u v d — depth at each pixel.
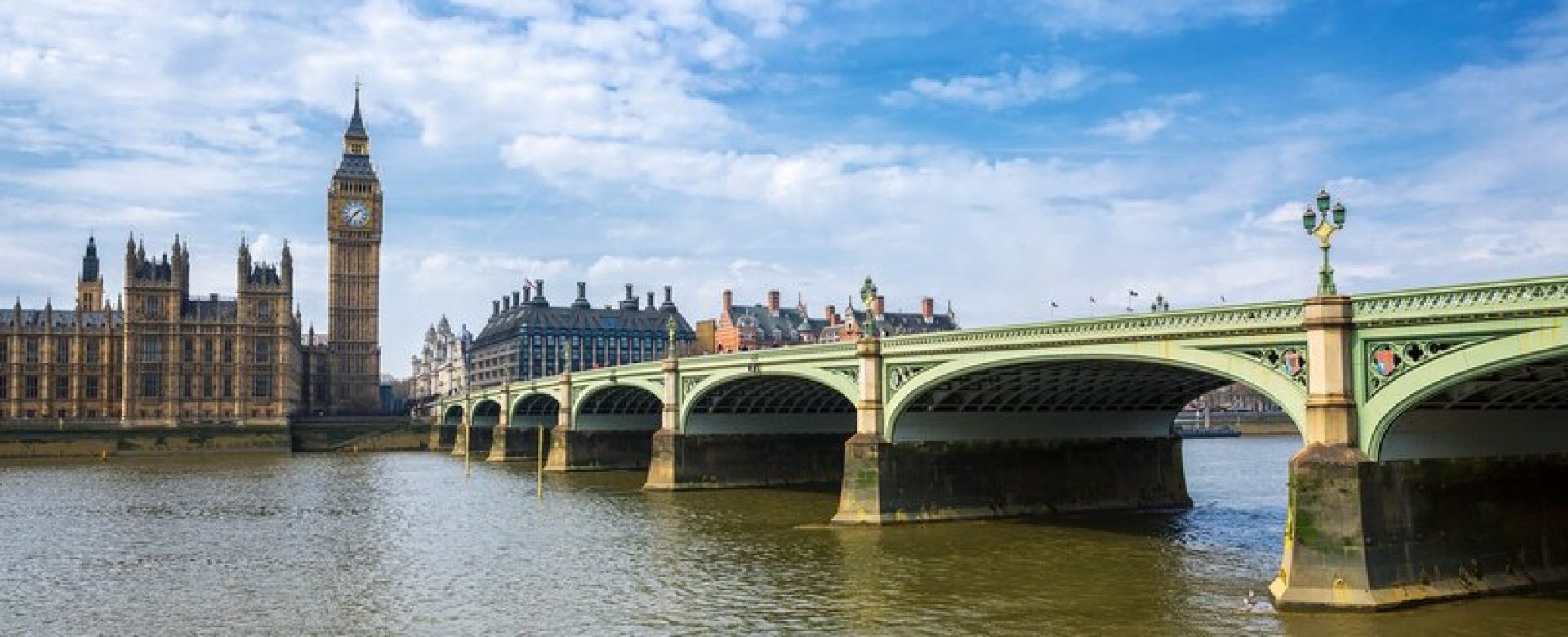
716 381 83.06
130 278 185.75
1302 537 39.12
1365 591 37.97
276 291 194.38
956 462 65.94
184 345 188.75
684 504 79.50
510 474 116.31
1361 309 39.03
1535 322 34.16
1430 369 36.81
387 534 66.00
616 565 53.50
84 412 188.25
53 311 193.88
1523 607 38.53
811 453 95.44
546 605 44.53
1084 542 57.28
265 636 39.97
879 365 64.50
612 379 104.25
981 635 38.44
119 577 51.75
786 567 51.81
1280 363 41.69
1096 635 37.97
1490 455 42.00
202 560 56.56
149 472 123.00
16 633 40.69
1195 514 69.19
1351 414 38.94
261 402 192.50
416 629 40.81
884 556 53.81
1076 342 49.94
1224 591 44.34
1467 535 40.81
